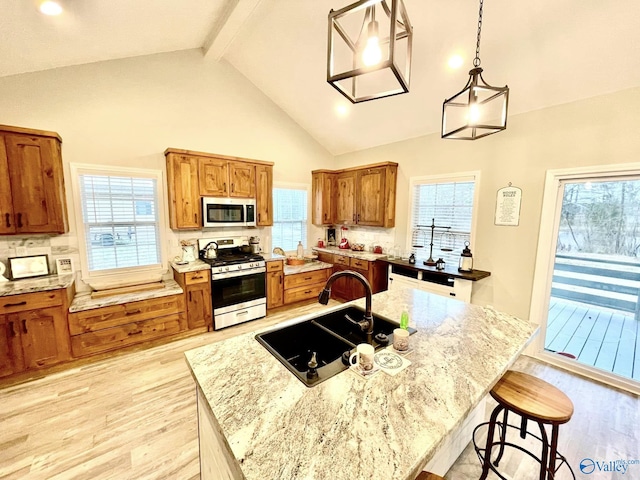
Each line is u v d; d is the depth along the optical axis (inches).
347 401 41.4
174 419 82.0
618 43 83.0
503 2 84.1
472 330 67.1
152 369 106.3
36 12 75.0
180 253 147.5
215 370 49.6
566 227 112.8
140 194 134.2
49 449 71.4
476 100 58.0
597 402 91.3
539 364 114.0
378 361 52.4
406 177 163.5
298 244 192.2
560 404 54.7
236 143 163.9
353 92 51.7
